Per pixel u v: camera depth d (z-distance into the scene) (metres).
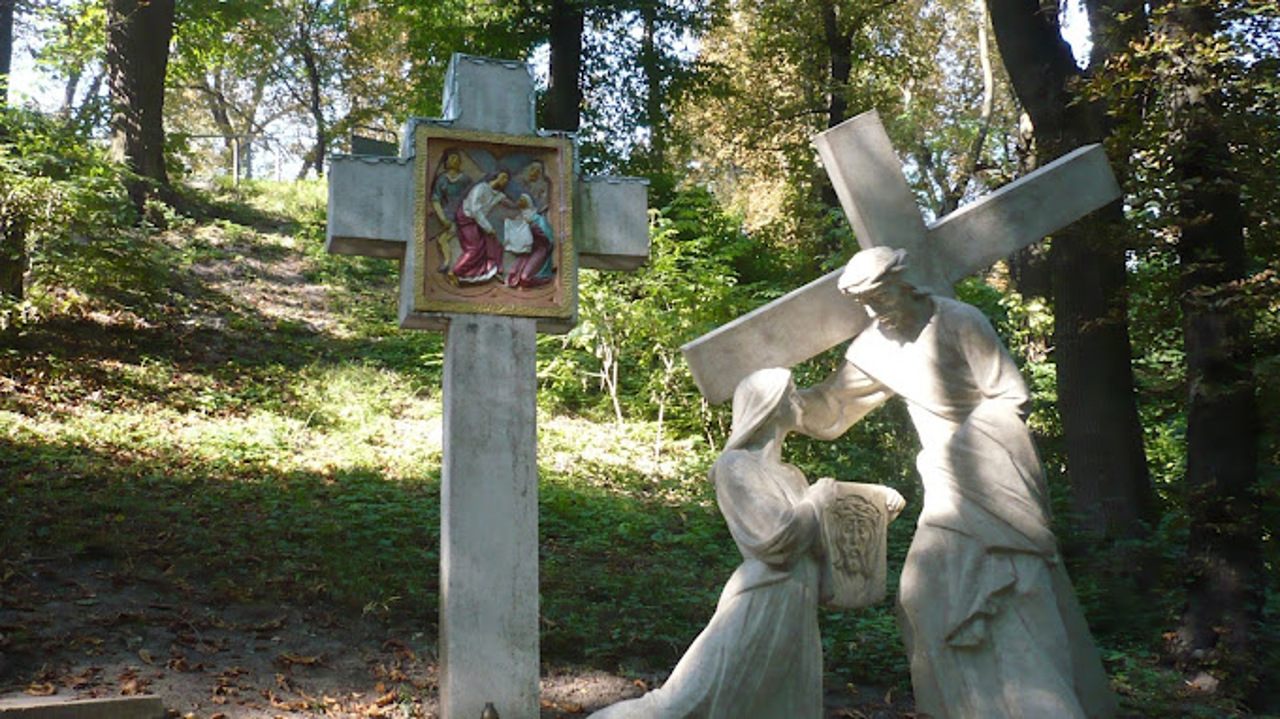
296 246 23.09
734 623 5.15
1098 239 9.41
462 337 6.08
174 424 12.64
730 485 5.36
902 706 7.30
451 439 5.97
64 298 15.89
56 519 8.69
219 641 7.08
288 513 9.65
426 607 8.09
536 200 6.35
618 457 13.89
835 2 22.23
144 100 22.73
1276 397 8.62
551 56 22.34
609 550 10.26
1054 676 5.12
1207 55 8.41
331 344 17.55
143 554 8.30
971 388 5.55
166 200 23.16
